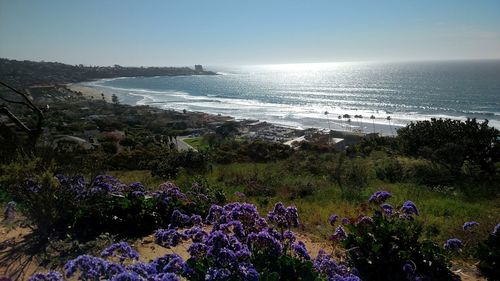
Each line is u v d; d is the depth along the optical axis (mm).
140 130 89562
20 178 6055
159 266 3943
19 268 5094
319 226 8055
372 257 5566
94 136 69375
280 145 37781
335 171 16859
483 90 182250
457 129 20297
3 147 8680
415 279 5129
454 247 6043
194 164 18938
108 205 6969
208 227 7125
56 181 6410
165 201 7352
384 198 6480
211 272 3590
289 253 5113
